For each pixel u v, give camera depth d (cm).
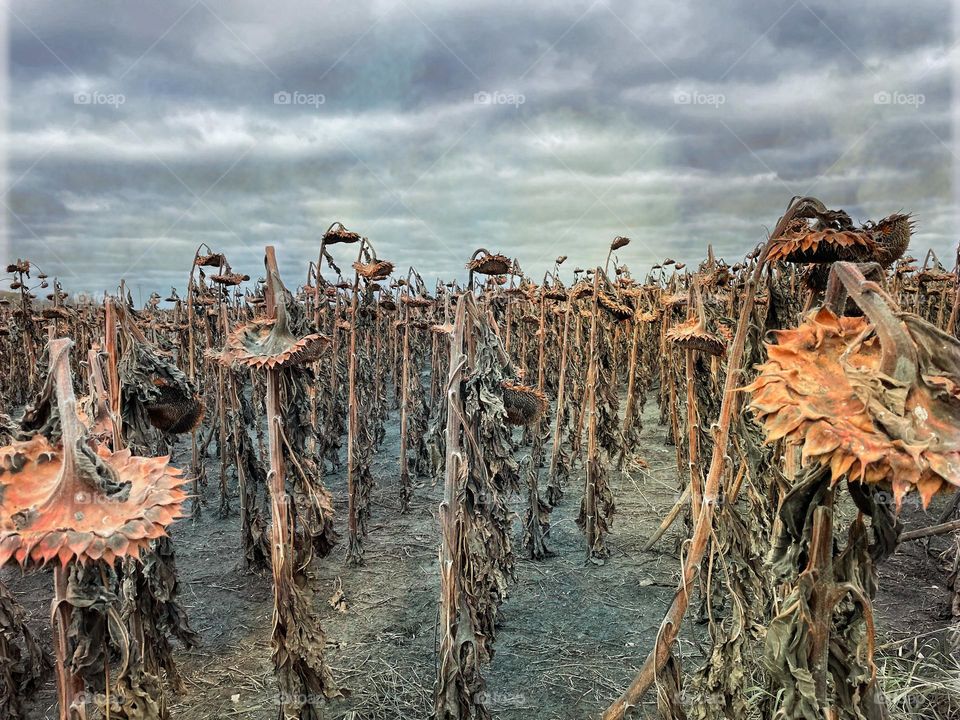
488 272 324
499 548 352
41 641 437
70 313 866
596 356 544
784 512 180
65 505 132
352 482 559
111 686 233
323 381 756
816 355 143
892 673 341
